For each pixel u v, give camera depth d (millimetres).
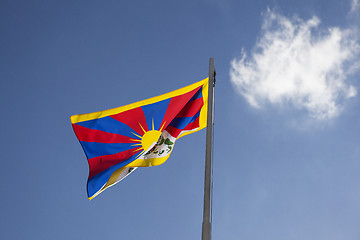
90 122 12539
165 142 12750
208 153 10000
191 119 13188
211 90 12000
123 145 12367
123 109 12992
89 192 11516
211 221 8641
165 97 13398
